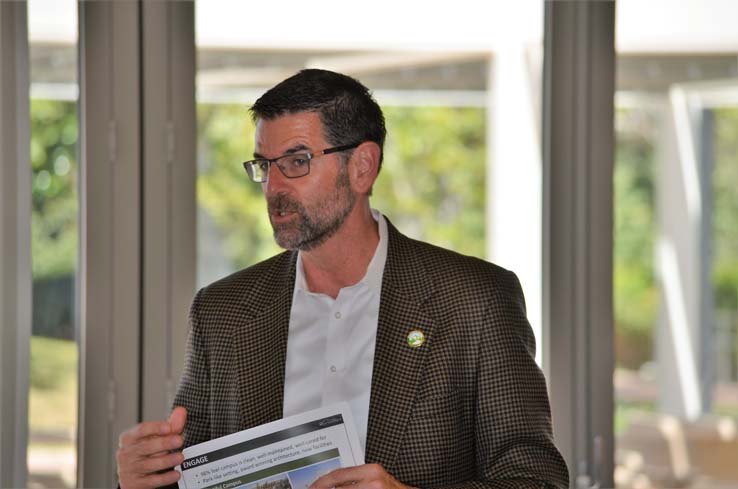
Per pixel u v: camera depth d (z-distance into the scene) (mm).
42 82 5141
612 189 5297
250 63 5785
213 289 3506
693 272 5805
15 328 5117
